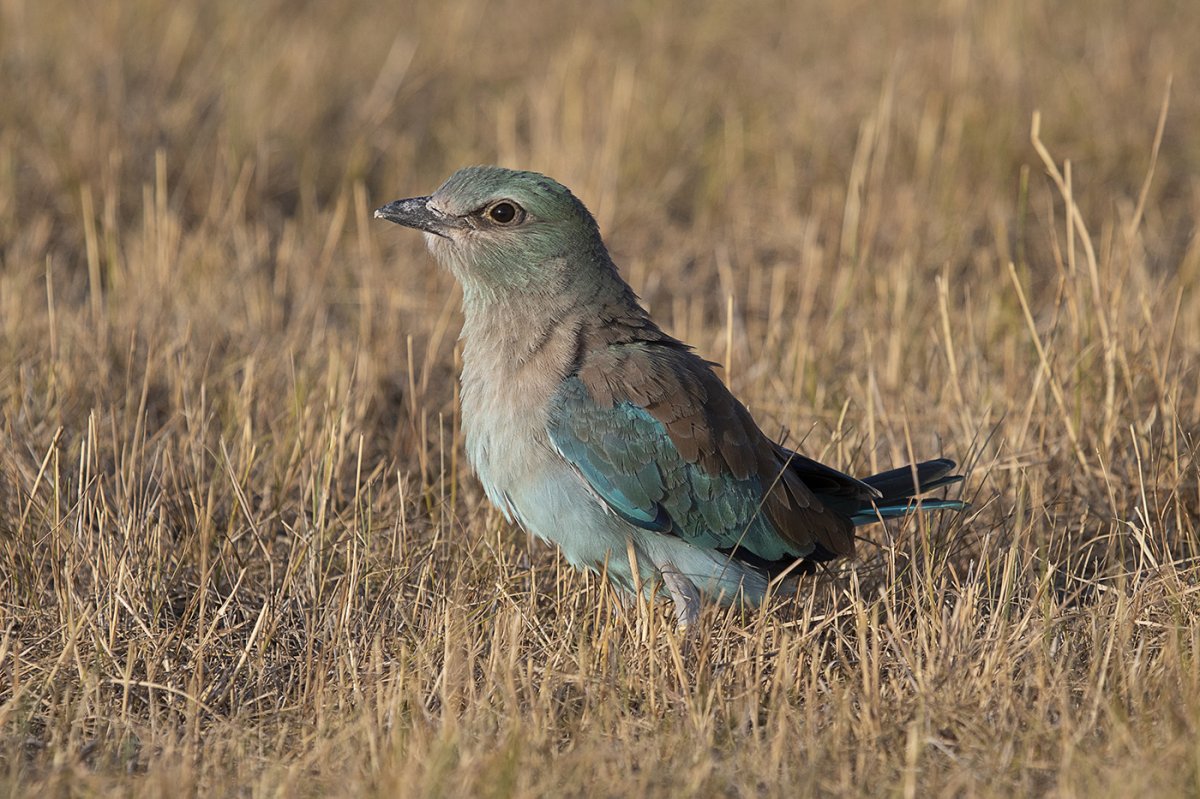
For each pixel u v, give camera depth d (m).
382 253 21.45
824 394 16.44
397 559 13.23
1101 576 12.86
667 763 10.13
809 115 24.97
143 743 10.55
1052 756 10.19
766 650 12.05
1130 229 16.19
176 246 19.75
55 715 11.05
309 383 16.22
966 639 11.71
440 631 11.95
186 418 15.22
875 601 12.88
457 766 9.87
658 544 12.61
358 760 10.02
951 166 22.81
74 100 23.41
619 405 12.30
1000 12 27.81
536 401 12.41
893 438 15.04
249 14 27.98
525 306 12.69
